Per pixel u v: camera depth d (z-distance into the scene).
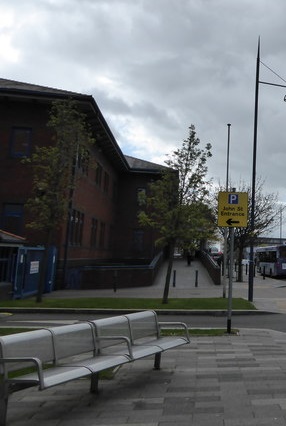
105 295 20.45
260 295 21.44
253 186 19.56
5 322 13.35
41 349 5.10
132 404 5.39
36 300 17.17
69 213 23.95
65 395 5.79
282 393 5.77
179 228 17.28
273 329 12.25
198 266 39.25
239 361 7.75
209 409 5.16
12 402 5.52
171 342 7.19
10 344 4.68
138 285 26.00
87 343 5.88
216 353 8.48
